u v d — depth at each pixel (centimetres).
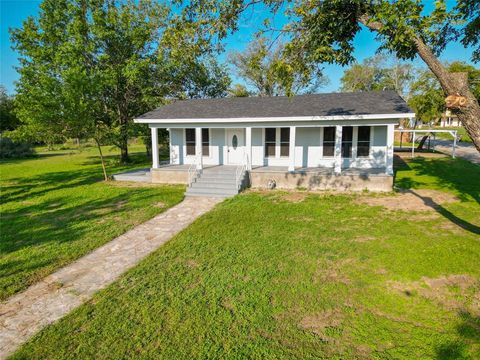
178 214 1037
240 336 407
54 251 732
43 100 1434
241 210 1030
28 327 449
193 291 523
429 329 411
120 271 624
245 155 1669
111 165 2408
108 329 432
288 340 397
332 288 518
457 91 423
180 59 736
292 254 661
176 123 1530
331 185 1321
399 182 1423
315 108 1423
